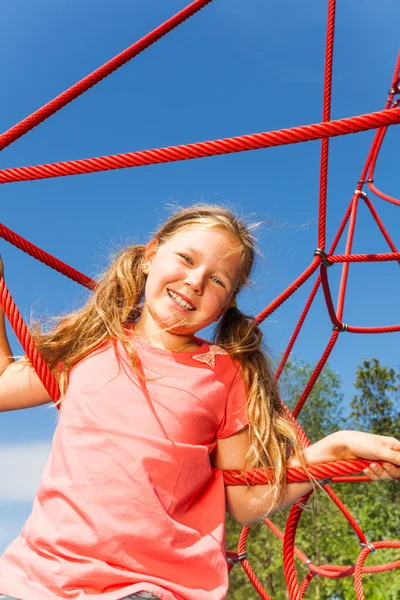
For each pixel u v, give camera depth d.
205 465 2.20
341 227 5.32
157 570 1.95
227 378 2.40
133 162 2.04
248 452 2.34
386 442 2.12
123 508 1.98
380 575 15.69
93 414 2.16
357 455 2.18
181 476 2.11
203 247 2.38
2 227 2.69
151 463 2.07
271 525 5.73
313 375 4.54
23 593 1.87
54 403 2.27
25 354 2.28
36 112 2.49
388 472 2.12
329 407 18.94
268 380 2.51
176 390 2.25
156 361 2.32
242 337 2.55
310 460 2.28
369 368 18.47
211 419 2.29
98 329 2.47
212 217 2.46
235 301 2.63
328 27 3.95
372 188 6.40
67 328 2.50
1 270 2.37
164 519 2.00
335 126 1.81
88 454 2.08
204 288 2.35
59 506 2.02
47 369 2.27
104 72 2.66
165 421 2.17
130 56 2.75
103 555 1.92
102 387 2.23
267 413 2.37
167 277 2.36
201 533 2.12
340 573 5.29
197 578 2.00
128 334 2.45
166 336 2.41
